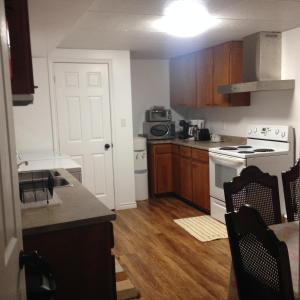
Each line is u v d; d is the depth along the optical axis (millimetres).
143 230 4066
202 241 3662
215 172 4273
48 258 1860
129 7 2725
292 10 2926
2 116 1006
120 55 4809
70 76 4656
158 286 2795
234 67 4289
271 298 1303
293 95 3832
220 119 5281
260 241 1242
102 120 4871
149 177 5625
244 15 3064
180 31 3611
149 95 5898
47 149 4613
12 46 1857
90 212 1986
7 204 1029
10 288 995
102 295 1979
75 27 3354
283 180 2389
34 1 2170
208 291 2699
